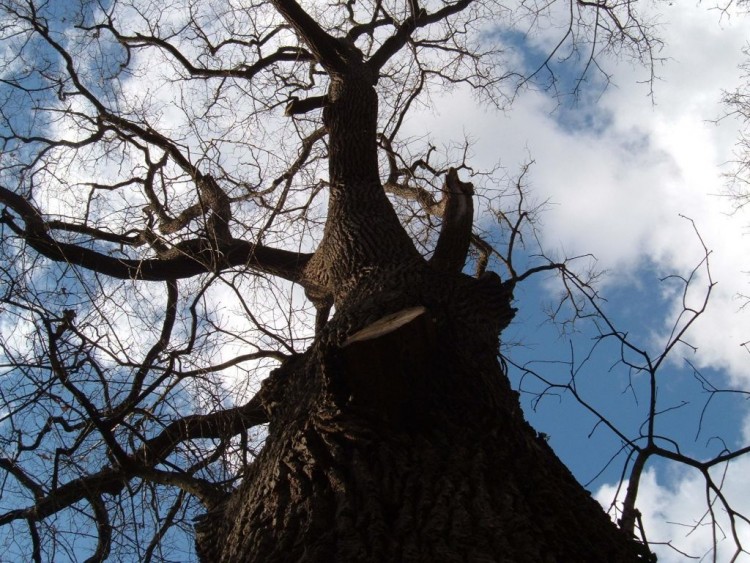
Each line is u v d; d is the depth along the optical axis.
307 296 5.82
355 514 2.46
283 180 6.46
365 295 3.97
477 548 2.26
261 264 5.78
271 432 3.38
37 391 4.06
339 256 4.75
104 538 4.18
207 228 5.04
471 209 5.19
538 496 2.64
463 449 2.79
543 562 2.28
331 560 2.26
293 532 2.52
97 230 5.31
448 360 3.22
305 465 2.79
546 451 3.10
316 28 5.95
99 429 4.10
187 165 6.47
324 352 2.99
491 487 2.62
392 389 2.92
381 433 2.84
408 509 2.45
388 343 2.90
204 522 3.33
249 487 3.09
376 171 5.53
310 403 3.13
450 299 3.75
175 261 5.65
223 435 4.68
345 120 5.66
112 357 4.38
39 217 5.28
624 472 3.38
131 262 5.49
